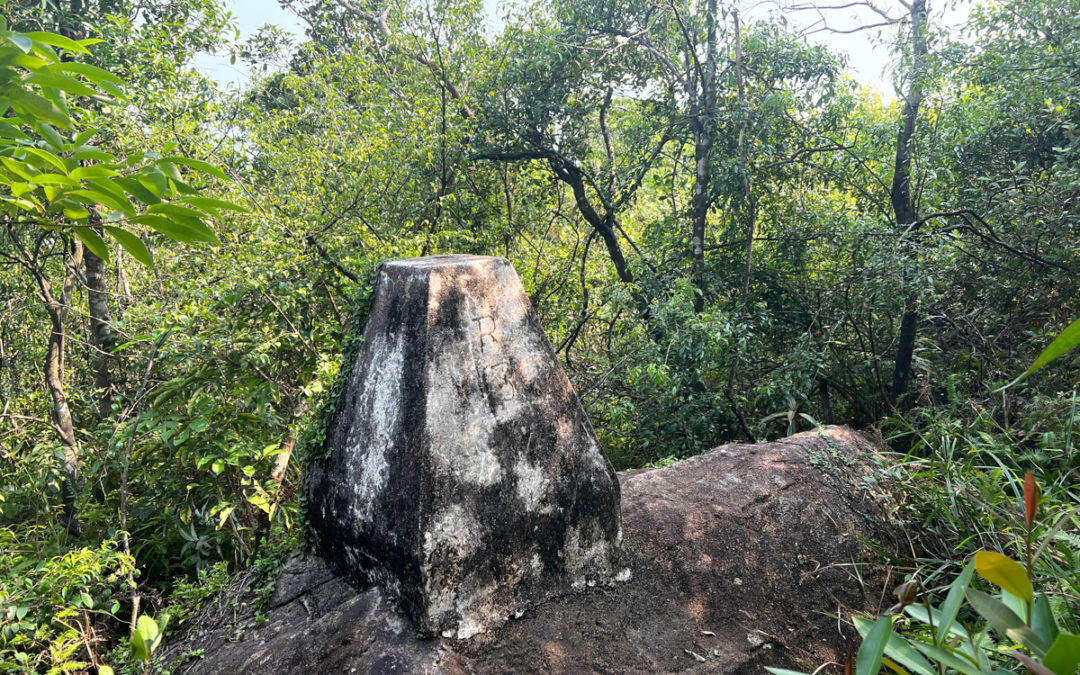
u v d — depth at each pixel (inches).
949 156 244.2
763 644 102.0
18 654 103.1
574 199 346.3
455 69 292.8
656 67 291.9
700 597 107.4
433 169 290.7
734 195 274.5
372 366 103.4
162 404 153.9
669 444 243.1
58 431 189.5
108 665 106.0
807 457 141.6
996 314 220.1
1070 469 132.4
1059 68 215.0
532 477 98.2
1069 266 201.6
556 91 290.4
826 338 255.6
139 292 253.3
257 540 162.6
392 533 92.3
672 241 286.5
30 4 209.5
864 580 119.2
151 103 221.0
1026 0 230.2
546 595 98.9
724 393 248.2
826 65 265.7
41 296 210.8
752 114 253.9
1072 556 94.3
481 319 98.3
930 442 147.2
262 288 160.2
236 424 157.1
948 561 119.8
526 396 100.3
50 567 119.7
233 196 198.4
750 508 125.9
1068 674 47.4
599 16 279.0
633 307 268.8
